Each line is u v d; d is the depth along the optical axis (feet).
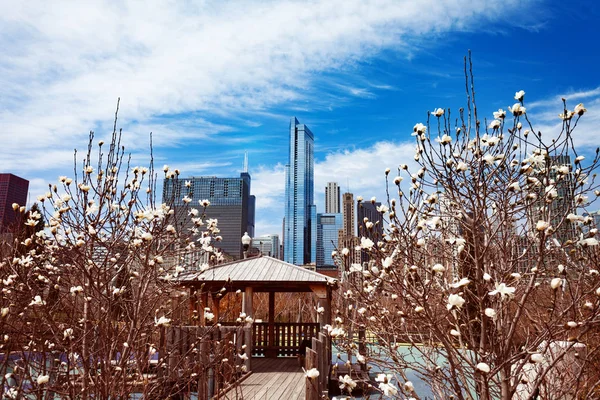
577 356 11.34
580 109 11.30
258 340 41.93
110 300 13.44
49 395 12.53
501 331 11.29
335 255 14.93
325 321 32.17
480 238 13.02
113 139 15.79
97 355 12.83
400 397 11.18
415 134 13.28
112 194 15.78
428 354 12.29
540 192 12.07
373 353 13.67
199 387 18.61
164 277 16.93
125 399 13.38
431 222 13.87
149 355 14.69
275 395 23.71
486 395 9.70
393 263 11.51
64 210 14.32
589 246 11.81
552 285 9.52
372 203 14.11
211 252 19.72
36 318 12.65
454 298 9.67
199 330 20.79
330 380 25.09
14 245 15.55
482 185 12.21
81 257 13.76
